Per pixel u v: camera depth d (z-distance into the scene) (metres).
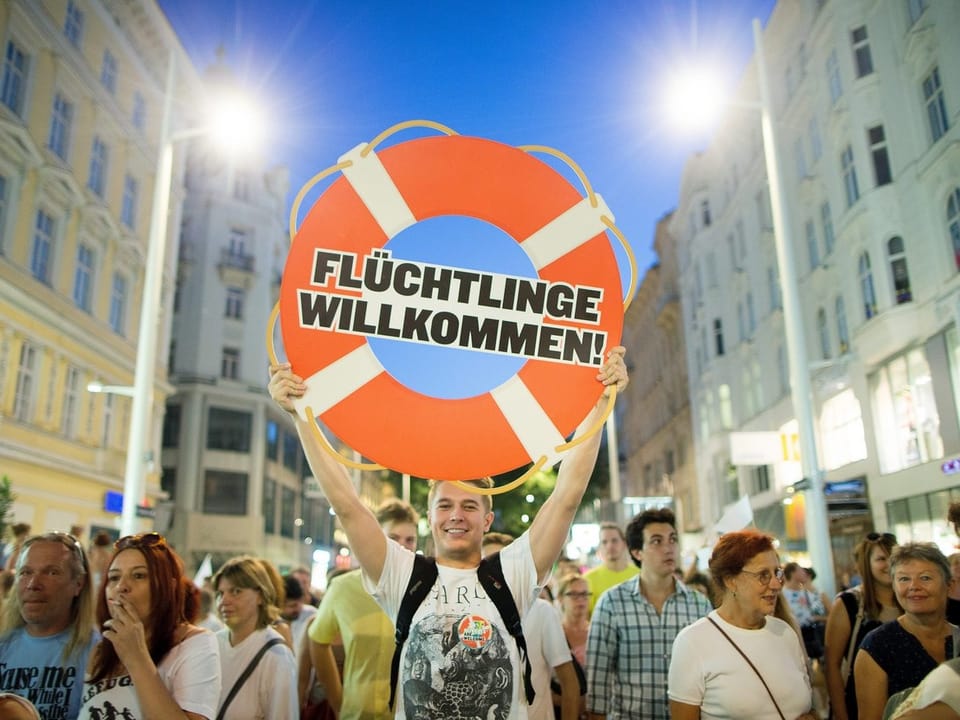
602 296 2.83
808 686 3.21
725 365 29.14
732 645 3.20
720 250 29.56
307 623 4.89
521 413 2.72
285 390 2.64
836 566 19.88
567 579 5.61
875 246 16.55
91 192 21.05
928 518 15.05
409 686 2.57
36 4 18.16
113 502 22.31
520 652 2.67
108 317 22.66
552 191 2.88
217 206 38.97
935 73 14.58
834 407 19.75
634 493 49.25
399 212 2.81
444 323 2.77
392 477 26.67
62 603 3.27
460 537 2.80
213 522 36.16
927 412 15.23
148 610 2.89
